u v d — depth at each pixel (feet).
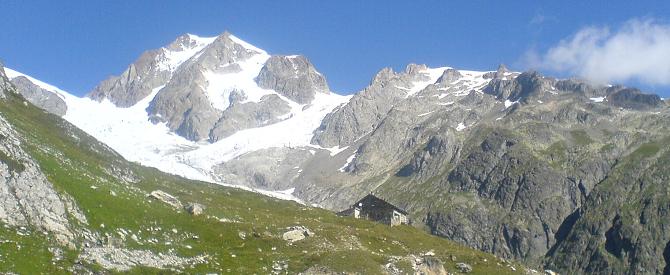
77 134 443.73
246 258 311.06
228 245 323.57
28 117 416.87
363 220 502.38
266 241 337.72
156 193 347.97
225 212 380.99
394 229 490.90
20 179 261.85
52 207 263.08
